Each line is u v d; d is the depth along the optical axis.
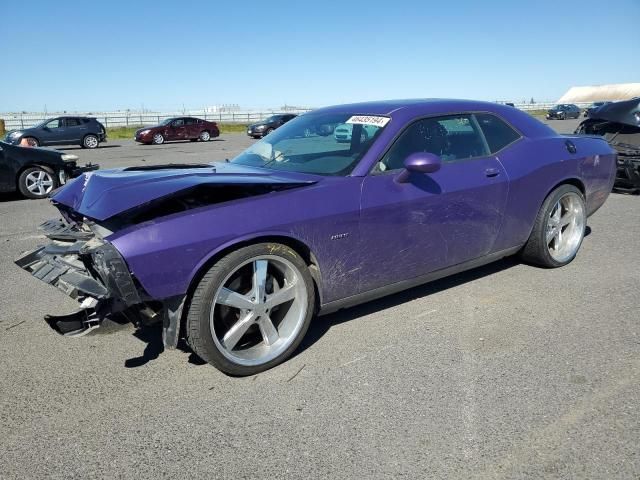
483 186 3.70
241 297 2.83
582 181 4.48
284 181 3.02
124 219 2.84
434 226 3.48
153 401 2.68
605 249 5.16
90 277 2.80
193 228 2.65
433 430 2.38
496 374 2.84
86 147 23.42
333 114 3.89
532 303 3.81
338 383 2.80
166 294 2.60
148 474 2.15
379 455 2.22
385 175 3.29
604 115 8.32
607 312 3.62
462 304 3.82
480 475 2.08
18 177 9.37
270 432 2.40
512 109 4.28
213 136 28.94
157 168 3.65
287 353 3.00
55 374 2.98
